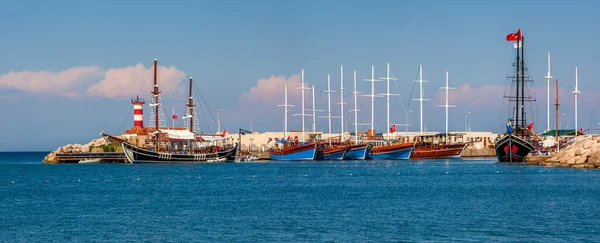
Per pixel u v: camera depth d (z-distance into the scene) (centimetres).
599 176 16812
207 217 9719
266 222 9181
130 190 14475
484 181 15950
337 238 7969
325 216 9700
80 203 11750
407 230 8431
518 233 8144
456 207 10569
